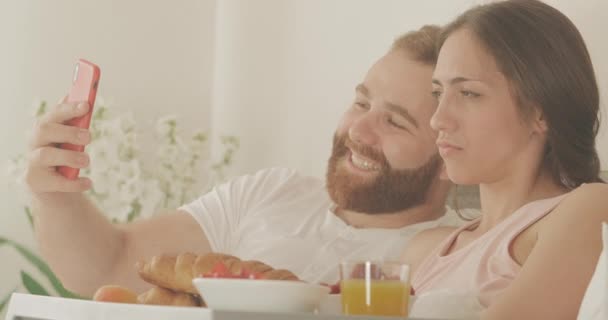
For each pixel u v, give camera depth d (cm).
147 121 322
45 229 199
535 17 167
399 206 209
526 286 134
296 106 295
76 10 319
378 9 267
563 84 164
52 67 316
